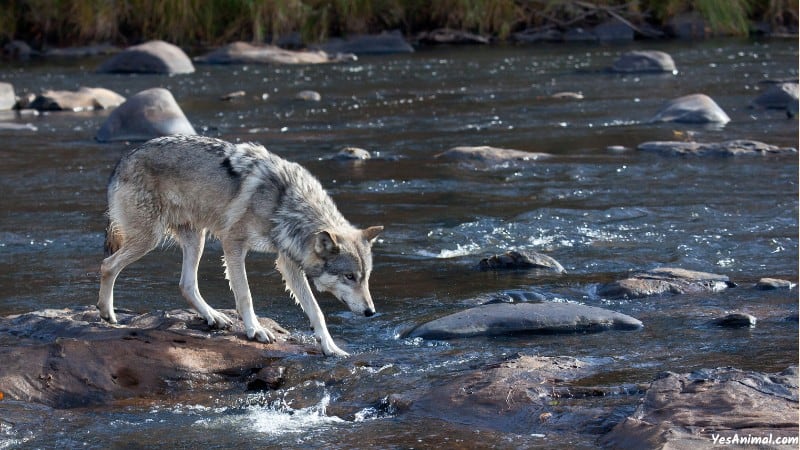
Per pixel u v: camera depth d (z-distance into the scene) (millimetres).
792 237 12625
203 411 7703
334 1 38219
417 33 40125
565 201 14875
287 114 23891
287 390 8031
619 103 24375
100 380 8000
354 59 34938
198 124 22328
